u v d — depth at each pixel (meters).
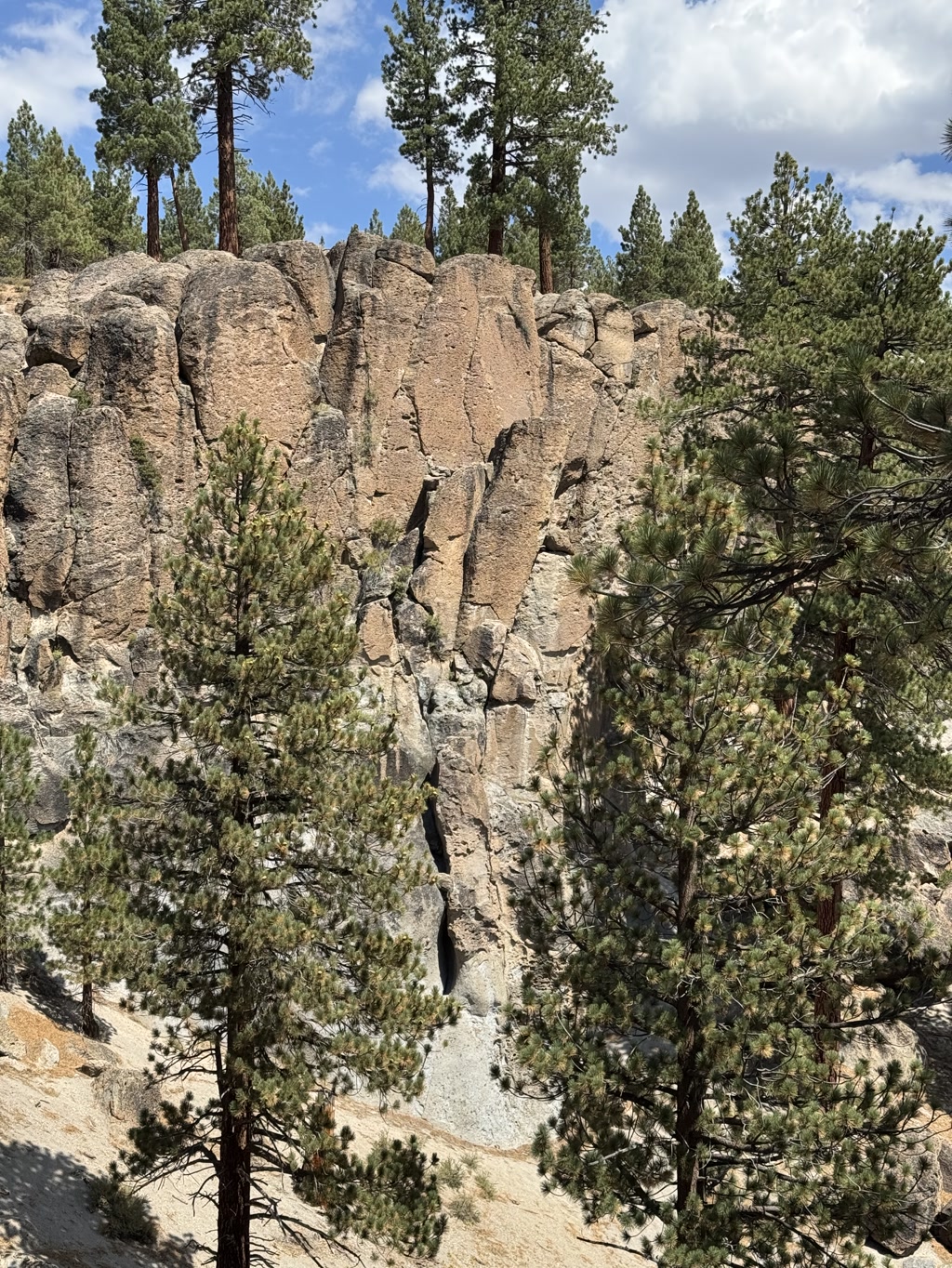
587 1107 18.25
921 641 15.47
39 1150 24.75
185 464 39.50
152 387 39.16
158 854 21.27
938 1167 30.91
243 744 20.69
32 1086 27.48
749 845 19.02
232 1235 19.98
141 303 40.22
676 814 19.48
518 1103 35.19
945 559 14.47
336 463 40.28
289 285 41.50
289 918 19.86
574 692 40.72
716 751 19.38
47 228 59.62
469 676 39.97
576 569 16.61
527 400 42.75
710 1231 16.91
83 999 31.41
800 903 19.59
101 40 52.25
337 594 22.66
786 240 35.78
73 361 39.72
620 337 43.59
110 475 38.34
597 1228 31.80
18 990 31.47
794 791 19.23
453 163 50.53
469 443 42.16
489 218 46.94
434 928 37.06
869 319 30.70
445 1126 34.25
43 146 66.38
